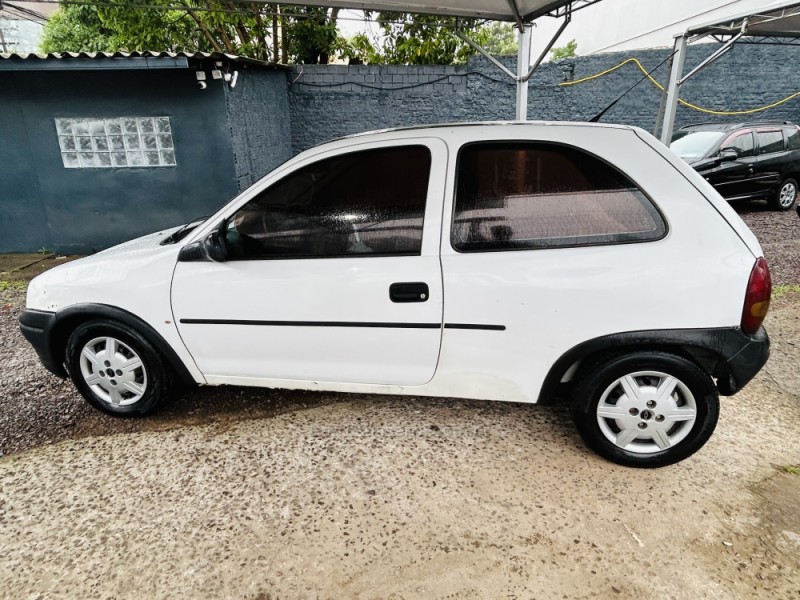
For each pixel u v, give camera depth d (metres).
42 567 2.05
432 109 10.21
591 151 2.35
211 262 2.70
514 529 2.19
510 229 2.40
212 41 10.34
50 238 7.45
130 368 2.98
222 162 7.17
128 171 7.19
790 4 6.29
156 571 2.02
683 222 2.26
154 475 2.58
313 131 10.09
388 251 2.50
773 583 1.91
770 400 3.15
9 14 13.33
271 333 2.69
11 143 7.05
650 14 14.23
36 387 3.55
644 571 1.97
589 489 2.41
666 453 2.47
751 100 11.09
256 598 1.90
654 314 2.27
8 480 2.58
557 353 2.40
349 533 2.19
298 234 2.60
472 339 2.47
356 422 3.02
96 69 6.13
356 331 2.58
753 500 2.32
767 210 9.16
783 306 4.67
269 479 2.54
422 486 2.46
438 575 1.98
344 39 11.21
